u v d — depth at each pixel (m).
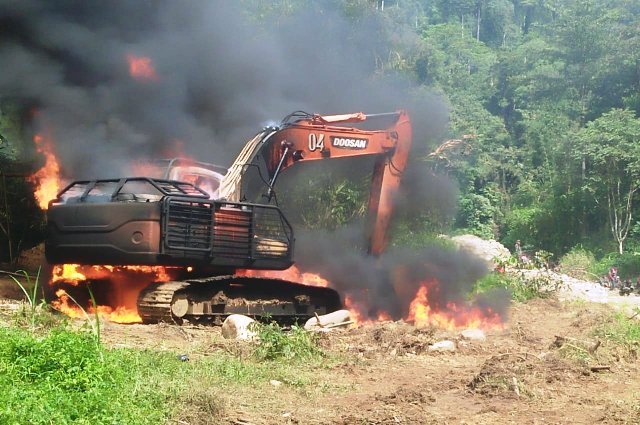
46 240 16.19
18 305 14.70
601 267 49.25
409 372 11.69
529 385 10.52
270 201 18.08
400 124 20.23
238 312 16.64
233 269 16.50
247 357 11.93
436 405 9.48
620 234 53.94
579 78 70.81
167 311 15.25
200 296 16.16
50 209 16.14
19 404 7.45
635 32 69.94
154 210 15.38
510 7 115.31
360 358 12.62
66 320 12.48
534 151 70.69
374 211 20.25
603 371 12.07
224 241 16.06
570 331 17.38
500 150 70.38
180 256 15.52
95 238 15.55
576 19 71.31
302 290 17.61
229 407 8.90
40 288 18.47
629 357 13.67
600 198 56.97
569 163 60.50
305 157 18.97
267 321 17.02
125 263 15.41
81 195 16.36
